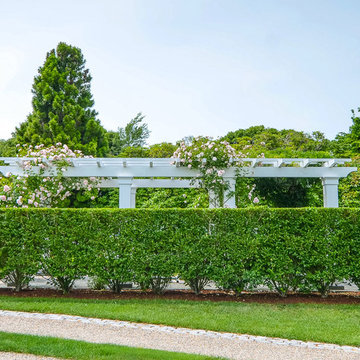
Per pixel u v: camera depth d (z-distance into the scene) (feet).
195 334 15.61
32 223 22.79
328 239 22.24
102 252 22.63
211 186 31.01
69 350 12.92
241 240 22.34
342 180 46.91
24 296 22.33
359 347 14.39
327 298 22.54
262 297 22.72
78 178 35.45
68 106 58.03
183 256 22.47
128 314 18.13
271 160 31.53
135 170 30.99
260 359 12.82
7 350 12.96
